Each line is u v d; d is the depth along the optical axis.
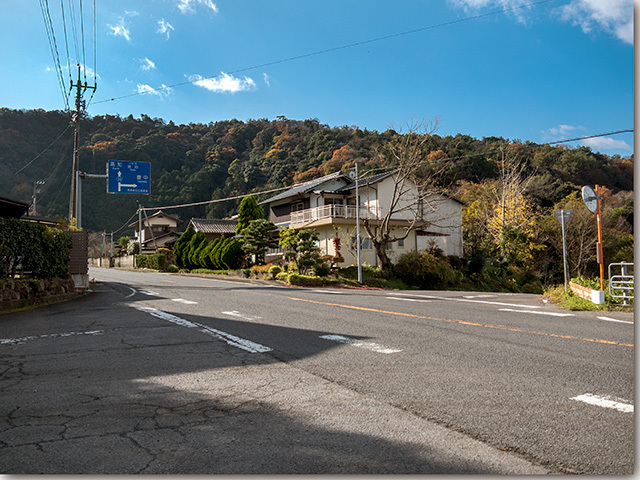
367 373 5.17
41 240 14.35
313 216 32.72
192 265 43.97
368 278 27.36
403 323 8.89
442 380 4.84
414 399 4.22
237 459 3.03
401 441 3.28
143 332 8.17
